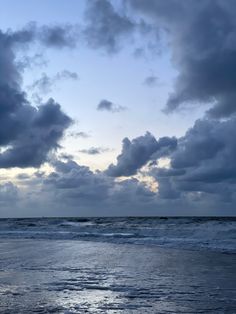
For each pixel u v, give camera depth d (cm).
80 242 2377
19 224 5238
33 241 2477
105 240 2531
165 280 1004
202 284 945
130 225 4416
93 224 5034
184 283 960
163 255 1625
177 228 3359
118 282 968
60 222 6175
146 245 2162
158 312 668
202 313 664
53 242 2378
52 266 1265
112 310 679
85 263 1352
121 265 1304
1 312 664
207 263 1369
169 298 782
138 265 1309
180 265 1308
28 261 1402
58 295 804
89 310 678
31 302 738
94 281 977
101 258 1502
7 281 977
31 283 943
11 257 1537
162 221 5781
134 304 728
